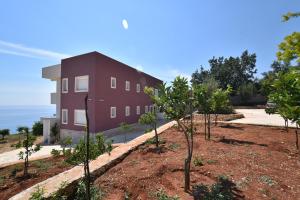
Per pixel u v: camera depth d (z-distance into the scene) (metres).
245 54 56.19
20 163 9.46
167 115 5.68
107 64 21.98
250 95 46.53
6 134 25.75
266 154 7.59
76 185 5.31
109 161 6.84
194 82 7.17
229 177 5.53
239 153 7.60
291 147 8.69
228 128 13.24
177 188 5.05
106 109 21.69
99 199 4.74
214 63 59.75
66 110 22.47
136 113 27.45
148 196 4.79
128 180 5.52
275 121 17.33
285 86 2.21
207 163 6.57
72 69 21.95
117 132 22.70
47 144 21.11
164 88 5.60
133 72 26.92
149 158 7.49
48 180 5.36
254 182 5.27
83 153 4.46
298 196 4.70
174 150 8.30
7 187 6.52
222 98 10.29
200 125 14.41
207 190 4.83
